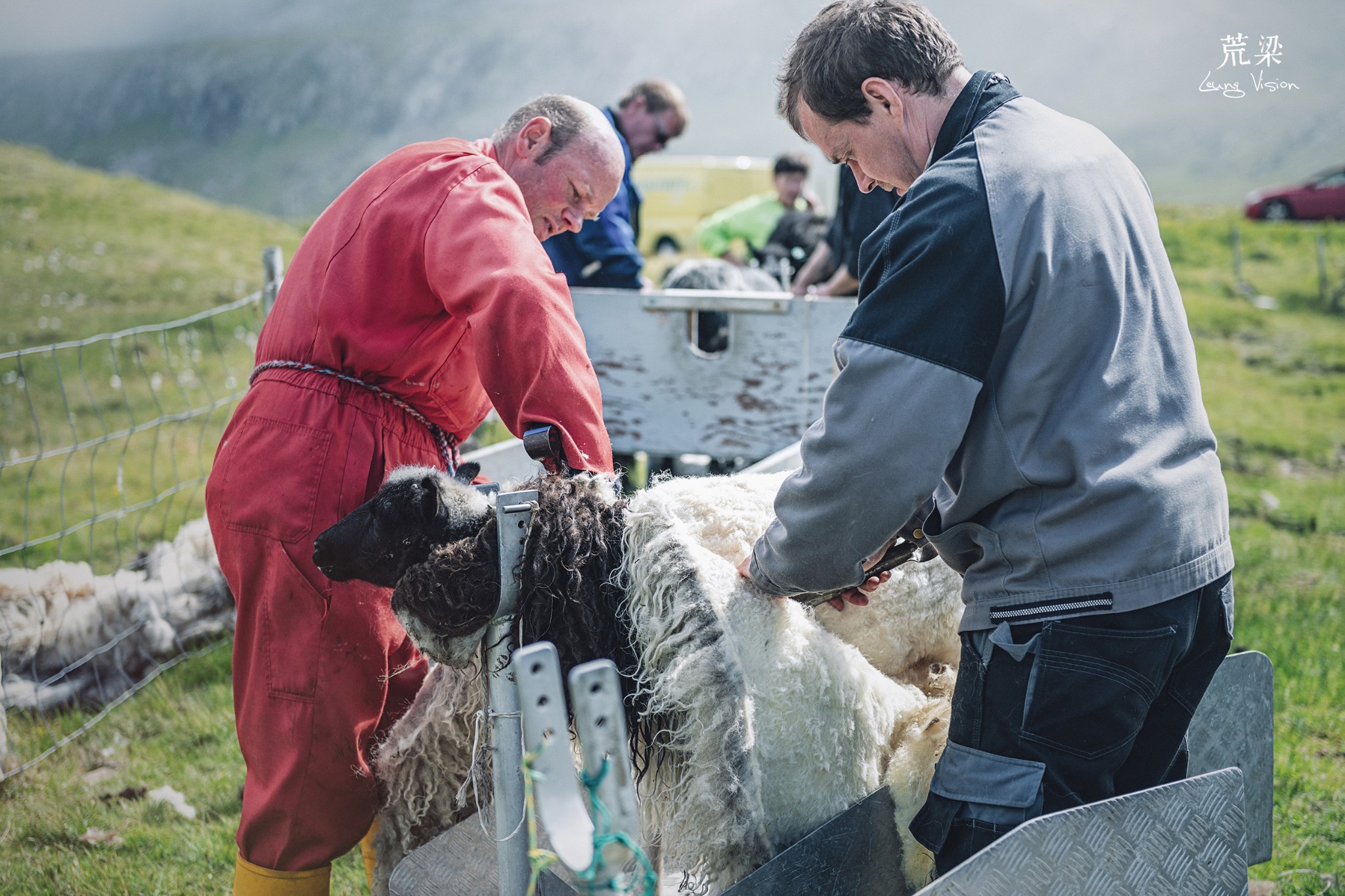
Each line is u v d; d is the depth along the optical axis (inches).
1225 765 93.0
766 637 73.4
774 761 72.9
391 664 88.0
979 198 62.2
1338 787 130.5
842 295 205.2
